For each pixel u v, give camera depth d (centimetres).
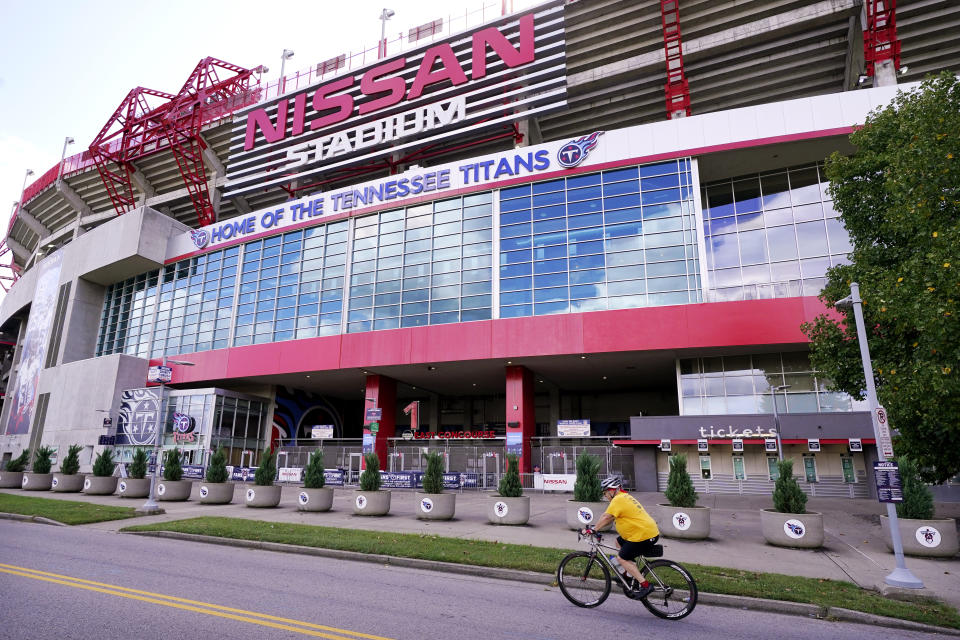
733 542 1258
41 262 6003
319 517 1605
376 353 3391
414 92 4100
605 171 3166
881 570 986
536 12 3869
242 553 1068
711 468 2714
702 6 3531
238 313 4056
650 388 4397
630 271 2978
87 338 4988
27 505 1770
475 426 4991
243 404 4056
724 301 2773
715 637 593
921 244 1099
